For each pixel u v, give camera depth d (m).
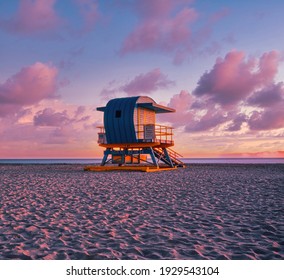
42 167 29.84
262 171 21.73
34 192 10.74
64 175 18.14
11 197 9.66
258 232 5.71
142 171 21.58
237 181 14.34
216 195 10.03
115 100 22.80
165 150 25.67
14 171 22.59
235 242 5.13
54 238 5.39
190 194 10.23
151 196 9.82
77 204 8.50
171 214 7.22
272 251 4.72
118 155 23.81
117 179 15.32
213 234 5.58
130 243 5.12
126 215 7.12
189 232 5.73
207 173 19.66
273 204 8.43
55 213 7.35
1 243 5.13
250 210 7.64
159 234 5.58
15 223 6.40
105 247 4.93
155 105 22.19
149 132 21.70
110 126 22.33
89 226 6.17
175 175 17.95
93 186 12.37
